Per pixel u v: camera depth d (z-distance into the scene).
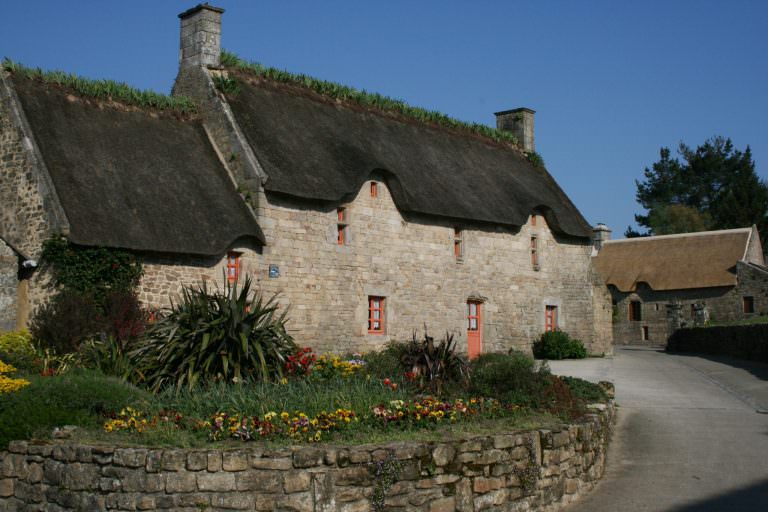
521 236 27.11
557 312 28.56
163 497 8.54
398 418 10.15
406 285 22.86
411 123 26.38
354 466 8.59
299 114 22.25
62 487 9.16
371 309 22.09
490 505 9.45
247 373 12.21
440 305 23.84
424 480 8.94
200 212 18.22
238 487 8.44
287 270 19.77
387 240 22.41
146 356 12.70
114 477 8.78
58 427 9.98
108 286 16.39
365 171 21.02
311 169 20.33
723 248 46.06
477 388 12.33
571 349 27.62
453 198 23.86
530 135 31.56
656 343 46.78
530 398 12.02
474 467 9.34
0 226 17.41
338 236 21.30
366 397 10.83
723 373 23.17
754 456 12.30
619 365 25.78
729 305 44.66
